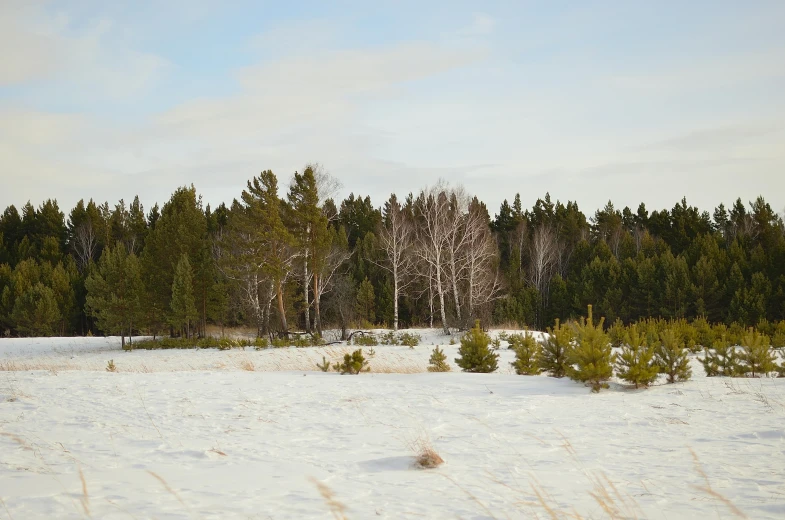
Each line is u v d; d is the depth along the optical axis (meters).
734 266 47.97
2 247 67.44
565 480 5.87
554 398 12.01
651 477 5.88
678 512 4.70
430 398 12.15
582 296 53.38
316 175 42.31
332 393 12.93
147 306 39.16
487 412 10.44
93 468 6.51
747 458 6.61
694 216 71.31
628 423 9.12
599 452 7.17
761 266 49.22
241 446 7.82
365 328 44.19
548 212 83.62
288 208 38.72
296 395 12.63
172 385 14.19
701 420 9.14
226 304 43.34
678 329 25.42
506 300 52.75
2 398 11.75
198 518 4.64
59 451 7.38
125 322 37.31
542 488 5.55
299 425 9.39
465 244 44.56
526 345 17.38
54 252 67.31
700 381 13.86
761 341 15.62
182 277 39.59
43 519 4.60
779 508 4.71
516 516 4.69
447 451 7.41
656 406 10.65
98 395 12.40
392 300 54.62
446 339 36.53
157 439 8.23
